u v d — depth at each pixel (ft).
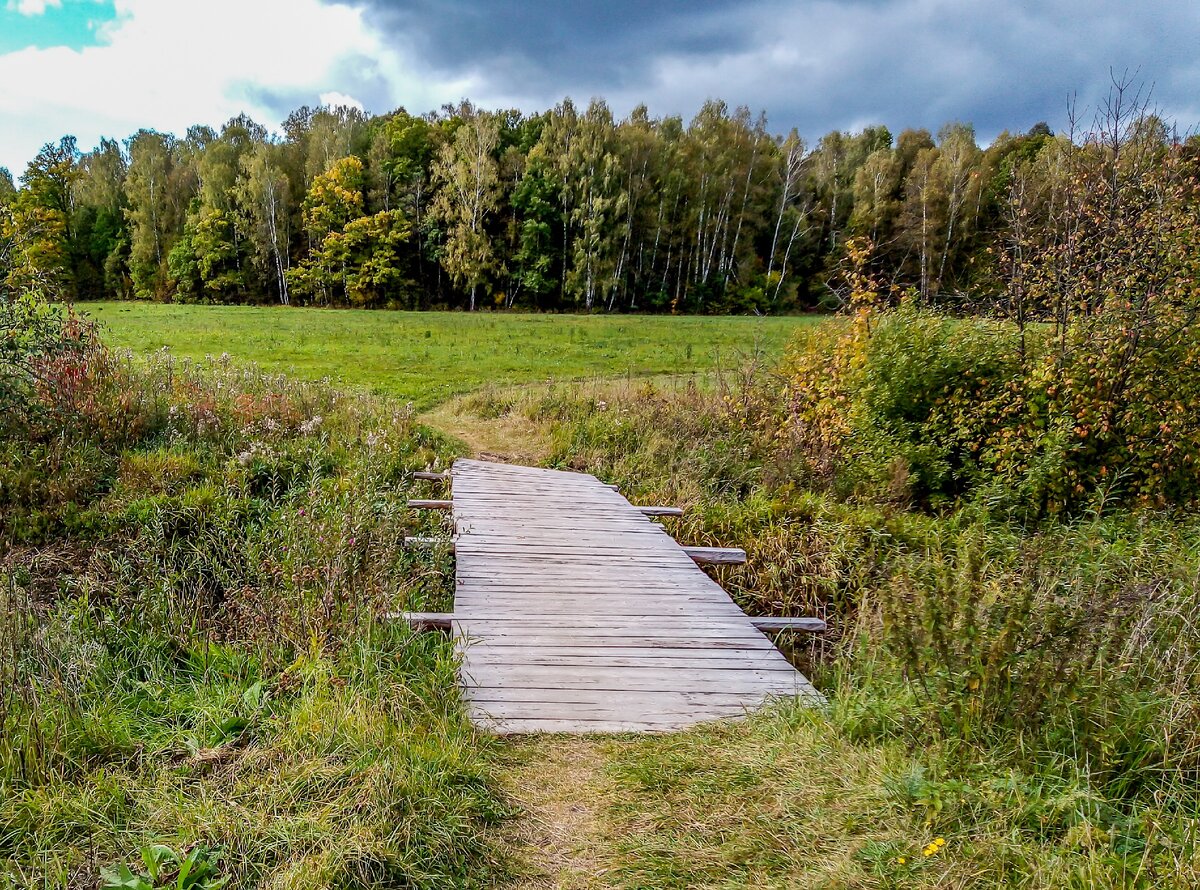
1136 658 13.16
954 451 35.50
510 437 42.16
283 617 15.43
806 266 181.27
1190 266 30.71
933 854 8.96
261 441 30.35
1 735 10.59
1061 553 23.17
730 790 11.00
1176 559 22.88
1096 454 31.94
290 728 11.66
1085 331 31.91
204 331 78.23
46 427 26.73
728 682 15.51
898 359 35.63
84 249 184.55
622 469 37.01
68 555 21.18
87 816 9.33
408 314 121.70
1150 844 8.85
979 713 11.44
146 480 25.34
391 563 19.15
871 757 11.23
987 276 37.24
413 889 8.86
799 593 26.09
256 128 208.54
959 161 147.23
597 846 9.98
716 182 168.76
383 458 31.48
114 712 12.25
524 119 194.18
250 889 8.44
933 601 12.91
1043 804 9.77
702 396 47.09
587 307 153.89
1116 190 31.55
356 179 159.02
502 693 14.56
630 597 20.31
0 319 25.84
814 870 9.00
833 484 34.24
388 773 10.41
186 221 165.89
